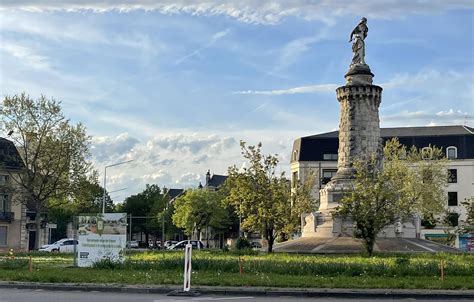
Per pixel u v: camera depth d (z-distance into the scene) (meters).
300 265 27.95
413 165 79.00
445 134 93.94
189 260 21.20
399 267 27.12
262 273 27.22
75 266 31.80
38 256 45.72
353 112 53.81
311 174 75.69
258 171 49.66
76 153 62.94
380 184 39.91
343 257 35.78
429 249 45.88
